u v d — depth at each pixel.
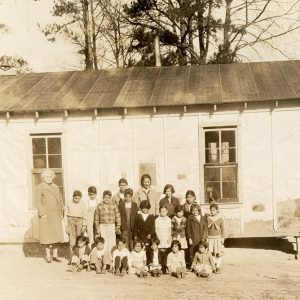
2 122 13.61
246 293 8.87
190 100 13.00
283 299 8.40
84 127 13.46
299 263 11.59
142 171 13.34
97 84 14.82
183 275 10.31
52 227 11.92
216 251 10.99
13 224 13.64
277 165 13.01
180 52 26.66
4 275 10.67
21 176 13.62
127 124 13.34
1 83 15.57
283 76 14.16
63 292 9.09
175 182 13.23
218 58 25.17
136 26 27.59
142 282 9.95
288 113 12.95
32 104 13.52
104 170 13.43
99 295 8.85
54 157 13.58
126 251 10.79
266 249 13.47
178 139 13.20
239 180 13.05
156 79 14.91
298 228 12.95
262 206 13.05
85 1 29.06
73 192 12.45
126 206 11.30
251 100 12.71
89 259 11.23
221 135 13.16
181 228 11.09
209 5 25.59
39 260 12.30
